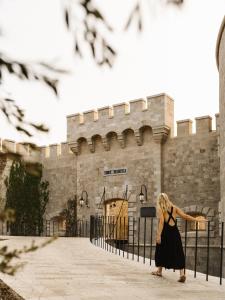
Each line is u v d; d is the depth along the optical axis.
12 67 1.06
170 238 7.98
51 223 32.28
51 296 5.64
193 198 25.66
